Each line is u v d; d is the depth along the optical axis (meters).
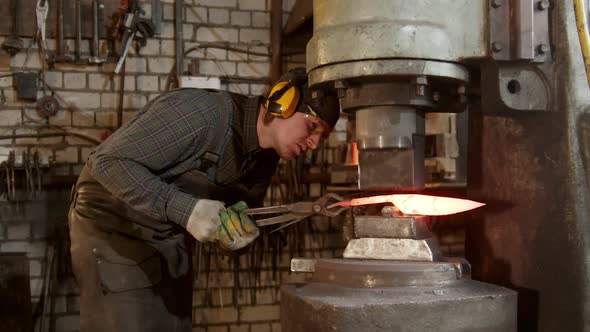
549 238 1.29
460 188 2.85
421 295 1.15
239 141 1.80
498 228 1.43
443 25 1.25
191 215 1.51
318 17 1.33
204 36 3.18
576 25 1.23
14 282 2.69
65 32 2.98
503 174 1.41
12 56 2.95
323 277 1.29
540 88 1.27
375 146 1.32
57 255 2.93
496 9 1.23
